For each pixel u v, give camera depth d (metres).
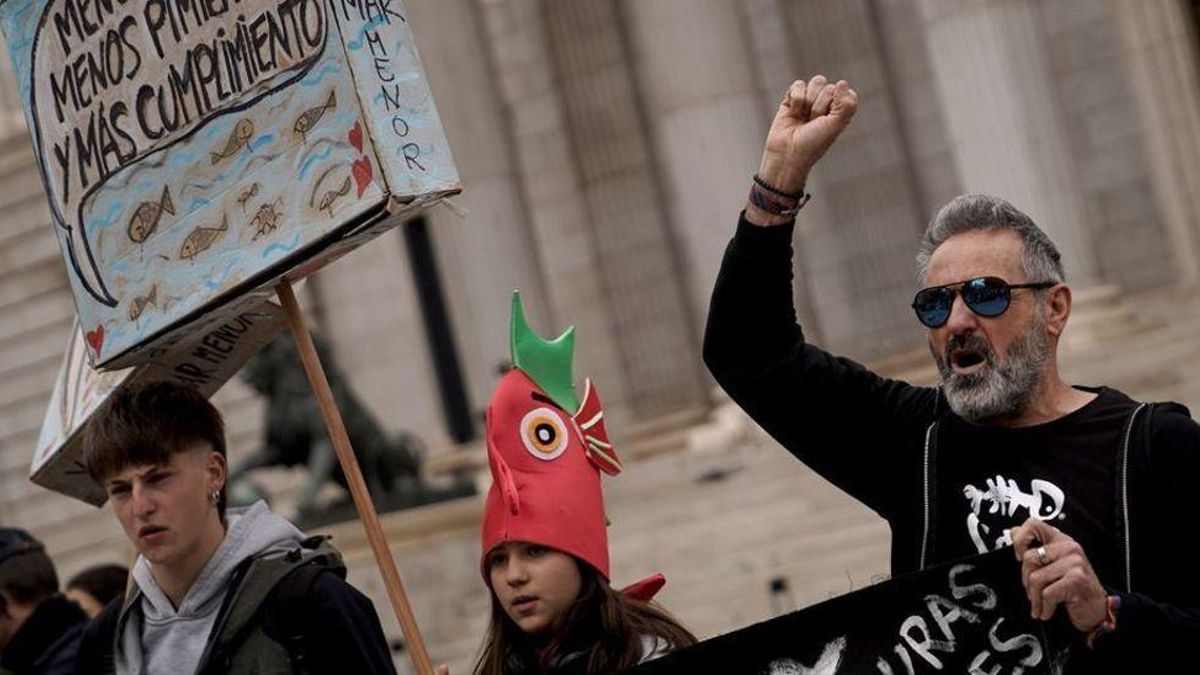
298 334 6.17
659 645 6.04
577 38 36.03
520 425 6.00
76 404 7.43
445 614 23.42
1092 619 5.20
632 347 35.50
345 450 6.11
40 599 9.37
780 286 6.11
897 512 5.96
